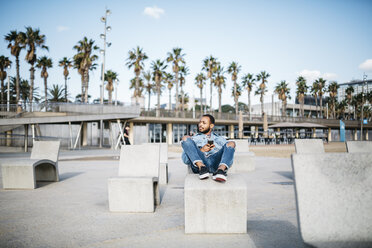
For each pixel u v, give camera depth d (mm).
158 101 41406
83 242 2449
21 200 4254
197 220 2629
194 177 2992
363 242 1611
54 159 6039
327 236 1654
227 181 2797
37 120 18172
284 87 55719
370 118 73625
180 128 34594
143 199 3506
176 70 39000
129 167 4105
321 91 60438
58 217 3285
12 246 2365
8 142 20812
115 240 2490
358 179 1747
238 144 8273
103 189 5168
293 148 20625
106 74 45469
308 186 1749
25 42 30359
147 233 2674
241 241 2400
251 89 51625
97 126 29562
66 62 44031
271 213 3344
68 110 20453
